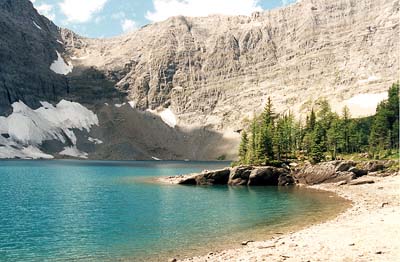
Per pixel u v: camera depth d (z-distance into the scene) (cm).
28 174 15450
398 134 16000
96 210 6694
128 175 16062
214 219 5809
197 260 3469
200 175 11544
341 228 4484
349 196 8056
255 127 14750
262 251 3591
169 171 19550
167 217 6006
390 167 11581
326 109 18925
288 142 14938
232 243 4231
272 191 9681
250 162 13162
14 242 4416
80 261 3678
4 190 9575
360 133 17612
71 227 5253
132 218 5938
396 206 6266
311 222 5338
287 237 4222
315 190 9794
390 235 3975
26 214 6266
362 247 3484
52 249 4109
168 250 3997
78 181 12638
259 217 5925
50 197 8394
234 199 8150
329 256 3203
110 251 4003
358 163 11656
